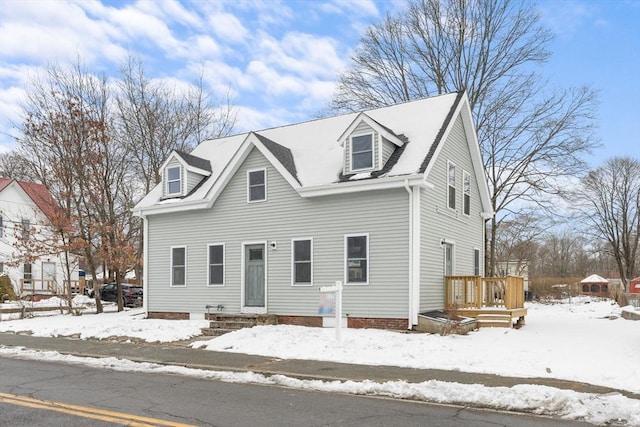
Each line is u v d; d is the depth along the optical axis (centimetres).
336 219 1691
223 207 1945
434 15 3250
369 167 1672
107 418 674
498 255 4778
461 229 1959
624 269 5856
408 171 1566
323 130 2047
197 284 1988
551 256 7769
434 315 1556
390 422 659
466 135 2045
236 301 1883
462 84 3238
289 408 734
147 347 1384
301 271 1755
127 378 983
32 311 2458
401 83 3412
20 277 3725
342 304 1650
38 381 948
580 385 853
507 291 1634
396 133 1800
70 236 2494
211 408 732
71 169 2475
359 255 1644
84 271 4988
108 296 3291
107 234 2555
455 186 1914
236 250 1898
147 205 2123
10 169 4569
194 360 1155
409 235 1557
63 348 1383
